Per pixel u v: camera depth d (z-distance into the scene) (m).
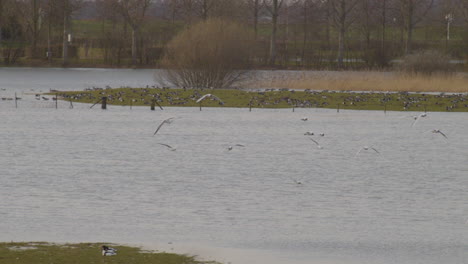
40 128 46.88
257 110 58.47
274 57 115.50
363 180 32.47
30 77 93.50
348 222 25.38
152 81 87.19
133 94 64.12
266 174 33.44
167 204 27.47
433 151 40.50
